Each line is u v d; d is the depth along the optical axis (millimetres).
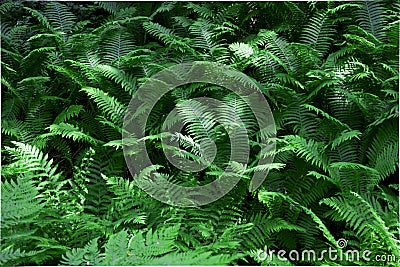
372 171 3027
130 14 4672
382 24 3992
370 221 2844
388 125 3338
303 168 3217
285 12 4312
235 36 4453
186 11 4695
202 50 4133
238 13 4477
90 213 3121
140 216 2820
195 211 2938
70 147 4000
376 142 3320
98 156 3518
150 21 4469
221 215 2947
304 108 3535
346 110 3551
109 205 3025
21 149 3217
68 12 4770
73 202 3020
